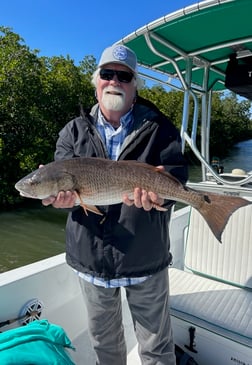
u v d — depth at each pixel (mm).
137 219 1553
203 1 2127
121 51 1595
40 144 13523
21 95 13617
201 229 2760
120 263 1573
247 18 2291
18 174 12781
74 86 16547
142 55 3006
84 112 1681
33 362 1249
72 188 1427
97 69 1680
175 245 3199
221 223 1496
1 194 11875
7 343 1289
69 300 2143
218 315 2006
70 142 1686
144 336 1715
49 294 1997
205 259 2738
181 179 1579
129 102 1640
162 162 1583
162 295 1682
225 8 2141
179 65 3318
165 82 3498
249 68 3023
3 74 12664
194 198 1501
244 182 2893
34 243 8859
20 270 1938
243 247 2545
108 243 1571
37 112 14094
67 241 1715
